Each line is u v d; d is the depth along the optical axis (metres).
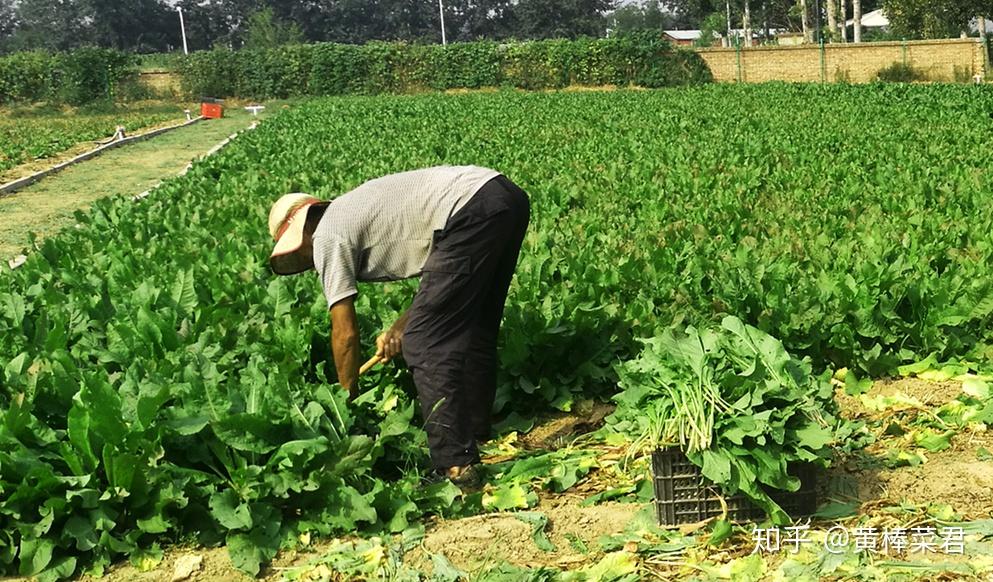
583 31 115.00
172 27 123.06
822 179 13.12
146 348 6.03
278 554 4.64
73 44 126.00
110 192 18.06
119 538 4.66
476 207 5.09
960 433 5.67
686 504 4.65
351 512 4.71
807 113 25.58
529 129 23.47
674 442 4.55
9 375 5.42
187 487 4.73
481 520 4.85
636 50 48.59
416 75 50.22
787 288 6.93
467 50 49.84
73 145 26.92
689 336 4.82
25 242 13.26
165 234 10.31
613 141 19.53
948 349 6.70
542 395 6.35
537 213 11.12
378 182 5.27
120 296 7.31
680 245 8.77
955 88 32.97
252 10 121.94
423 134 22.78
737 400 4.58
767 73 48.22
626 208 11.48
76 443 4.68
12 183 18.53
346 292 5.14
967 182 12.01
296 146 20.03
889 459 5.30
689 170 14.32
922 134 18.84
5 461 4.59
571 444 5.79
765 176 13.68
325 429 5.04
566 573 4.32
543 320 6.41
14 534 4.58
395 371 6.21
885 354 6.60
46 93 48.94
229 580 4.48
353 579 4.41
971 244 8.59
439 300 5.14
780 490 4.66
